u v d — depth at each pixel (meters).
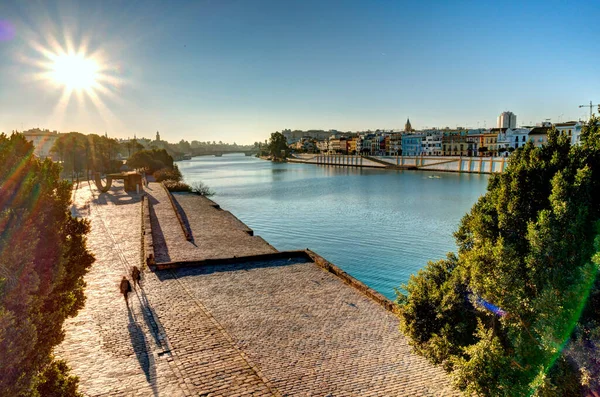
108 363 12.71
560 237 8.34
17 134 8.54
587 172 8.45
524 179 9.66
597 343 7.36
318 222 50.06
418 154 171.62
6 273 6.92
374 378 12.49
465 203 63.34
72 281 9.73
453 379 10.03
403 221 49.34
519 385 8.60
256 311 17.77
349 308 18.44
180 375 12.14
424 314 12.02
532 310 8.45
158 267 23.64
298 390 11.62
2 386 6.52
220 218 44.88
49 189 8.88
